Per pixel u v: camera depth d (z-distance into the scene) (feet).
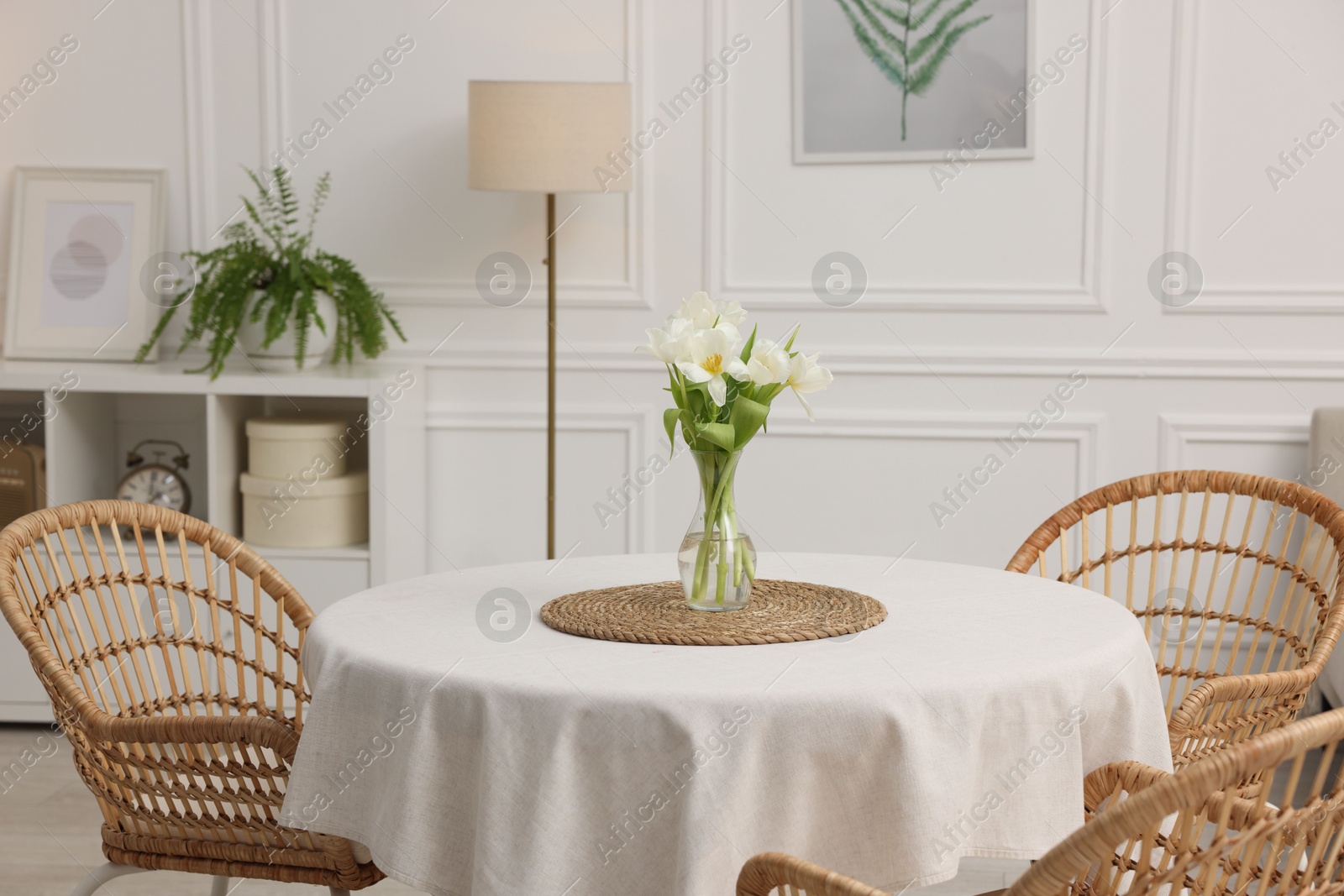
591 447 11.41
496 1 11.09
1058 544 11.08
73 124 11.43
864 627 4.98
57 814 8.99
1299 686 5.63
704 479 5.22
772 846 4.10
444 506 11.53
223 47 11.28
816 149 10.94
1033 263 10.85
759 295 11.10
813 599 5.53
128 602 10.14
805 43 10.87
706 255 11.12
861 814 4.14
